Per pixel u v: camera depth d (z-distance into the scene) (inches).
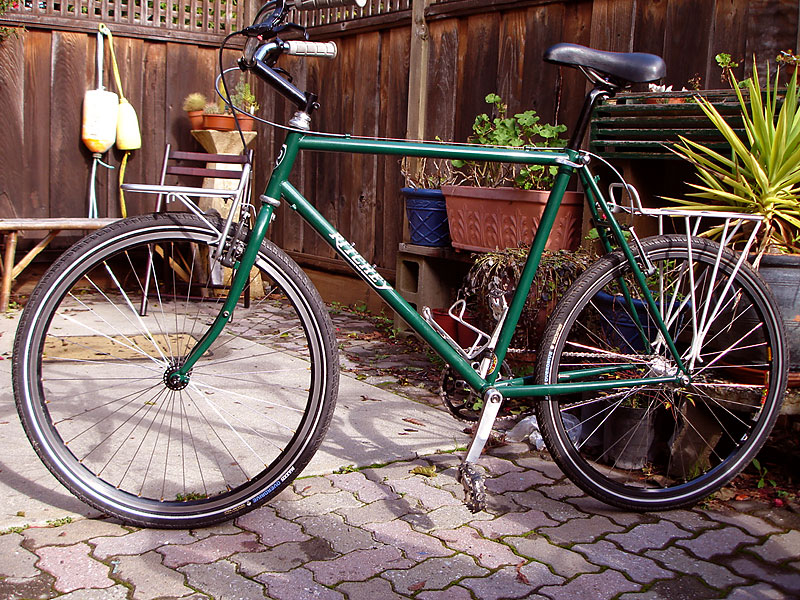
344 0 83.3
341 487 99.4
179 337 117.8
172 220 85.1
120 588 74.1
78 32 235.8
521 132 163.3
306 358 162.2
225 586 75.3
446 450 113.3
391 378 151.9
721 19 132.6
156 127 251.0
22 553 79.6
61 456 84.3
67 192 240.5
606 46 150.5
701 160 114.7
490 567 81.1
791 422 113.8
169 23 247.1
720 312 102.7
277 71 89.1
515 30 170.1
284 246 253.9
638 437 107.4
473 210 154.3
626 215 136.8
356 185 221.1
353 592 75.2
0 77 227.3
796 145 108.0
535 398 94.3
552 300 125.0
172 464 103.2
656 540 88.4
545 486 102.6
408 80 202.2
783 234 108.7
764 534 90.6
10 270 200.1
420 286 179.0
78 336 168.9
